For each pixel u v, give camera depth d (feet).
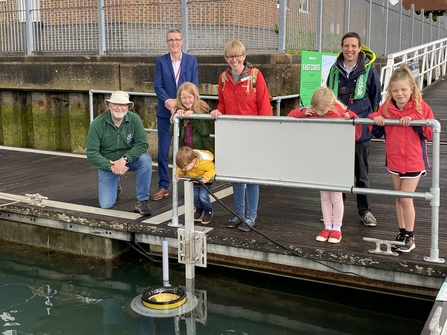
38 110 32.27
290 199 19.25
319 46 31.48
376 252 13.51
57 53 32.65
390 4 50.11
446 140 28.07
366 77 14.74
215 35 27.76
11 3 33.91
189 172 14.58
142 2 29.55
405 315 13.82
